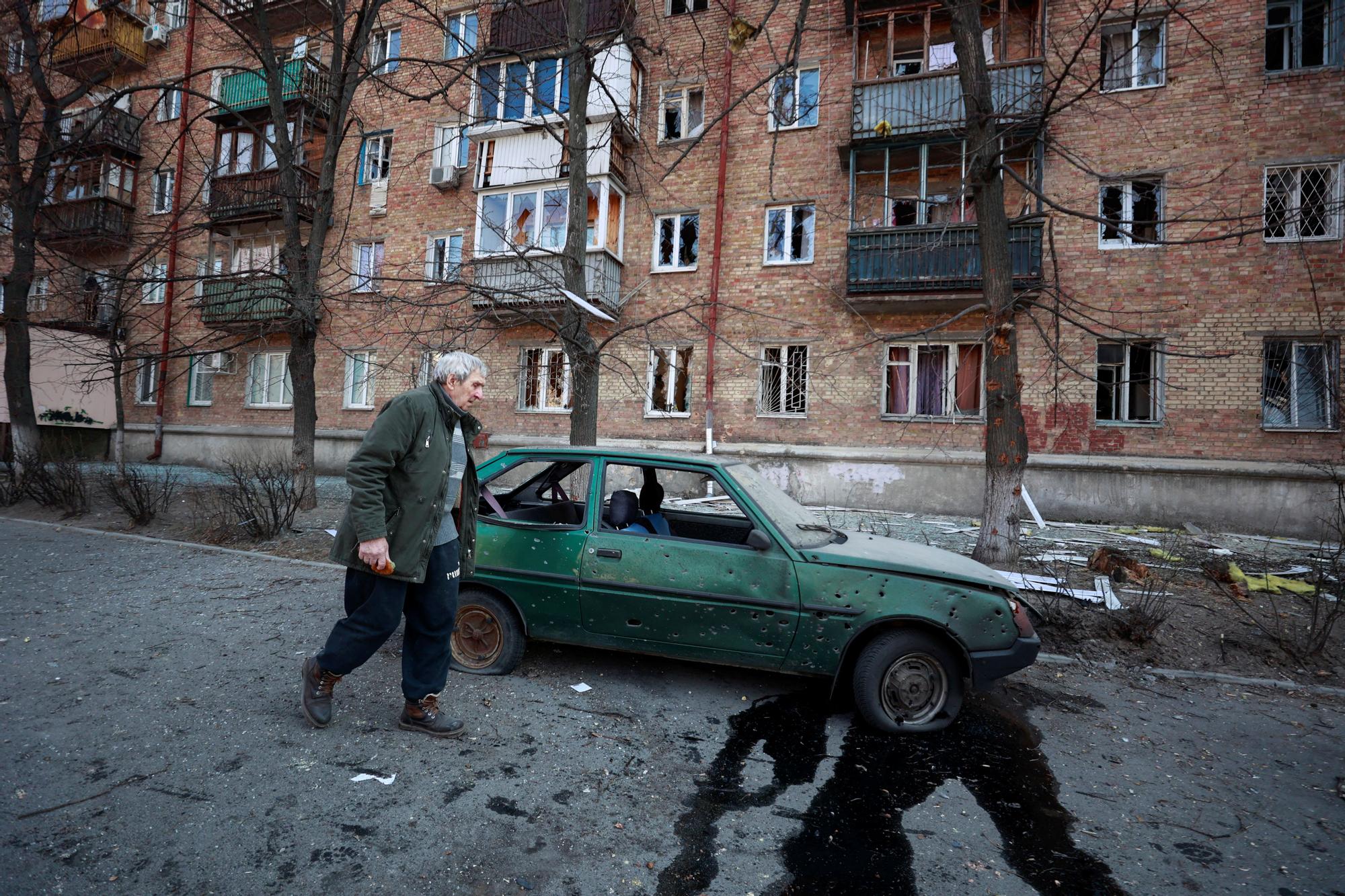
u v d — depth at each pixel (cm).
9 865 204
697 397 1360
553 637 381
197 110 1798
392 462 275
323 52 1642
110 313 1695
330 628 464
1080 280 1150
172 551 730
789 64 620
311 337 952
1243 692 414
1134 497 1114
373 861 216
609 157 1326
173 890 197
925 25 1201
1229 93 1097
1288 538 1024
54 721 310
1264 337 1073
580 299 714
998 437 663
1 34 1213
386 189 1608
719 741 321
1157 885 223
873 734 335
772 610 345
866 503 1248
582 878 213
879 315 1262
